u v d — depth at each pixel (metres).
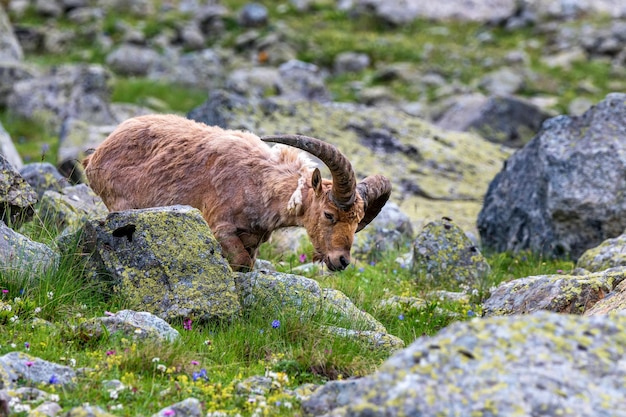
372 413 13.44
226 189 24.64
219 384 17.89
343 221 23.75
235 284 22.84
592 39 94.81
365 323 23.08
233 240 24.59
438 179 46.75
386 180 25.67
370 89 82.69
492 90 82.56
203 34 96.88
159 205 25.17
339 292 24.16
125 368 18.34
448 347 14.16
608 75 88.06
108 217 22.38
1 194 24.55
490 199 39.00
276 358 20.12
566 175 34.59
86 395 16.89
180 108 75.00
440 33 99.31
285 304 22.59
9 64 69.31
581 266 31.28
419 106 77.25
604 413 13.12
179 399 17.30
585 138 35.19
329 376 19.75
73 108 65.69
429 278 30.06
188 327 20.98
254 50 91.94
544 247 35.50
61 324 20.31
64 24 96.50
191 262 21.86
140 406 16.84
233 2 104.50
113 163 25.94
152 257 21.75
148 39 92.19
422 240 30.75
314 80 77.75
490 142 56.22
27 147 60.00
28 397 16.33
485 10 106.50
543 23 100.88
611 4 105.06
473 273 30.03
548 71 88.25
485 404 13.21
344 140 47.72
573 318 14.77
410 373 13.82
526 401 13.23
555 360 13.90
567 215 34.38
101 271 22.28
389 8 103.19
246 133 25.81
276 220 24.67
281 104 48.44
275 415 16.83
